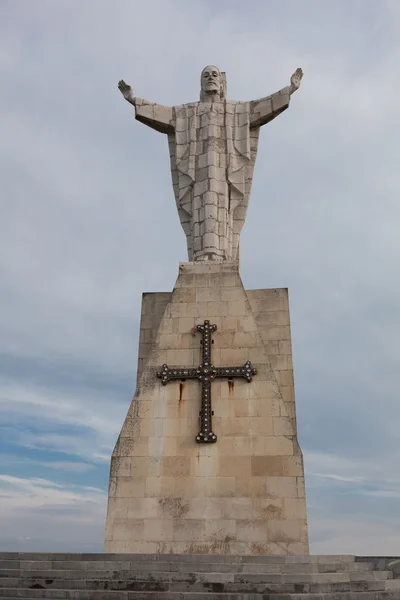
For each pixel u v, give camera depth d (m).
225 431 16.12
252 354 17.00
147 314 19.33
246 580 11.21
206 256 18.84
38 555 12.68
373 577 12.34
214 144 20.16
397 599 11.24
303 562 12.55
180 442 16.16
